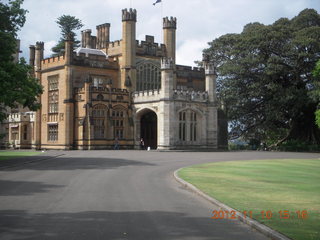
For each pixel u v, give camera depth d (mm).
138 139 58094
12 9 31828
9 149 65062
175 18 68375
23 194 16641
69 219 12164
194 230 11055
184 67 73188
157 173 25219
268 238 10320
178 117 54125
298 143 64250
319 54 62125
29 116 65188
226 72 65500
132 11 62094
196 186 18609
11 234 10430
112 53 64750
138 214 13000
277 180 21609
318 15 69188
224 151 55344
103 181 20953
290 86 64688
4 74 29000
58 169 26953
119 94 57688
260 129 71875
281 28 64562
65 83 56969
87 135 54531
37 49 62469
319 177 23547
